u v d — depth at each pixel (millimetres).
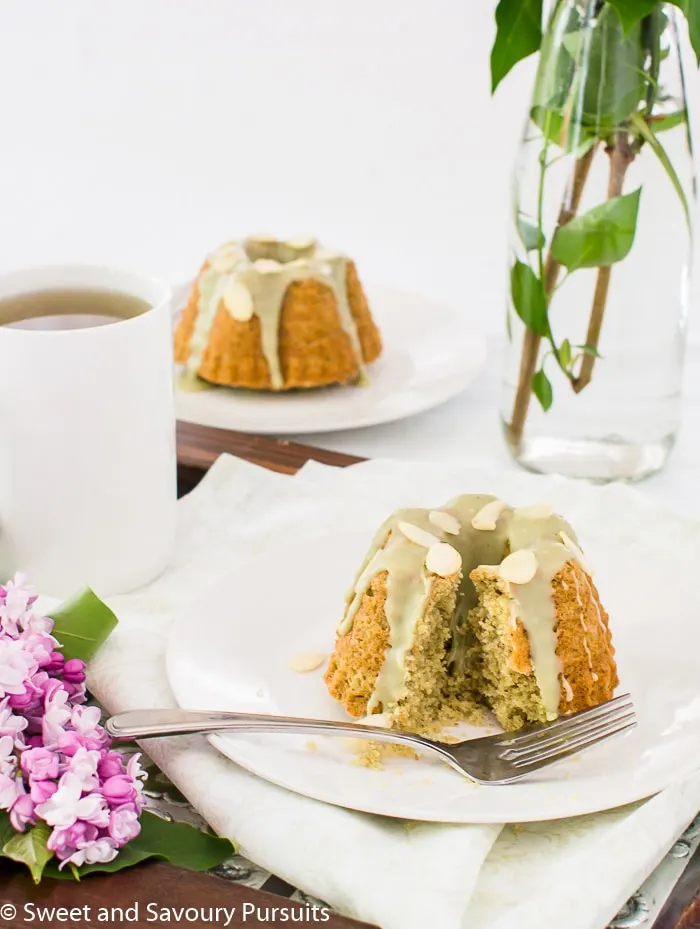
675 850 571
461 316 966
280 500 775
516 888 546
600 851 536
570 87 729
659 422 792
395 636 612
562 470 801
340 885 533
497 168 1190
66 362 643
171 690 618
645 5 696
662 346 776
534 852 560
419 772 573
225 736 583
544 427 793
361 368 889
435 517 641
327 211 1239
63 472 659
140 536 689
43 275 690
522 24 749
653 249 752
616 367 777
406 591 615
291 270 870
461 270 1164
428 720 621
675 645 643
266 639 642
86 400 651
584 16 721
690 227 764
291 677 625
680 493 795
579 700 612
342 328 877
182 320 917
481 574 620
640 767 571
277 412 855
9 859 537
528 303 770
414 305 979
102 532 676
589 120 728
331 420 841
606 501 757
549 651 609
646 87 726
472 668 630
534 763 572
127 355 656
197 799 571
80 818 532
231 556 730
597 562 691
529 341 781
